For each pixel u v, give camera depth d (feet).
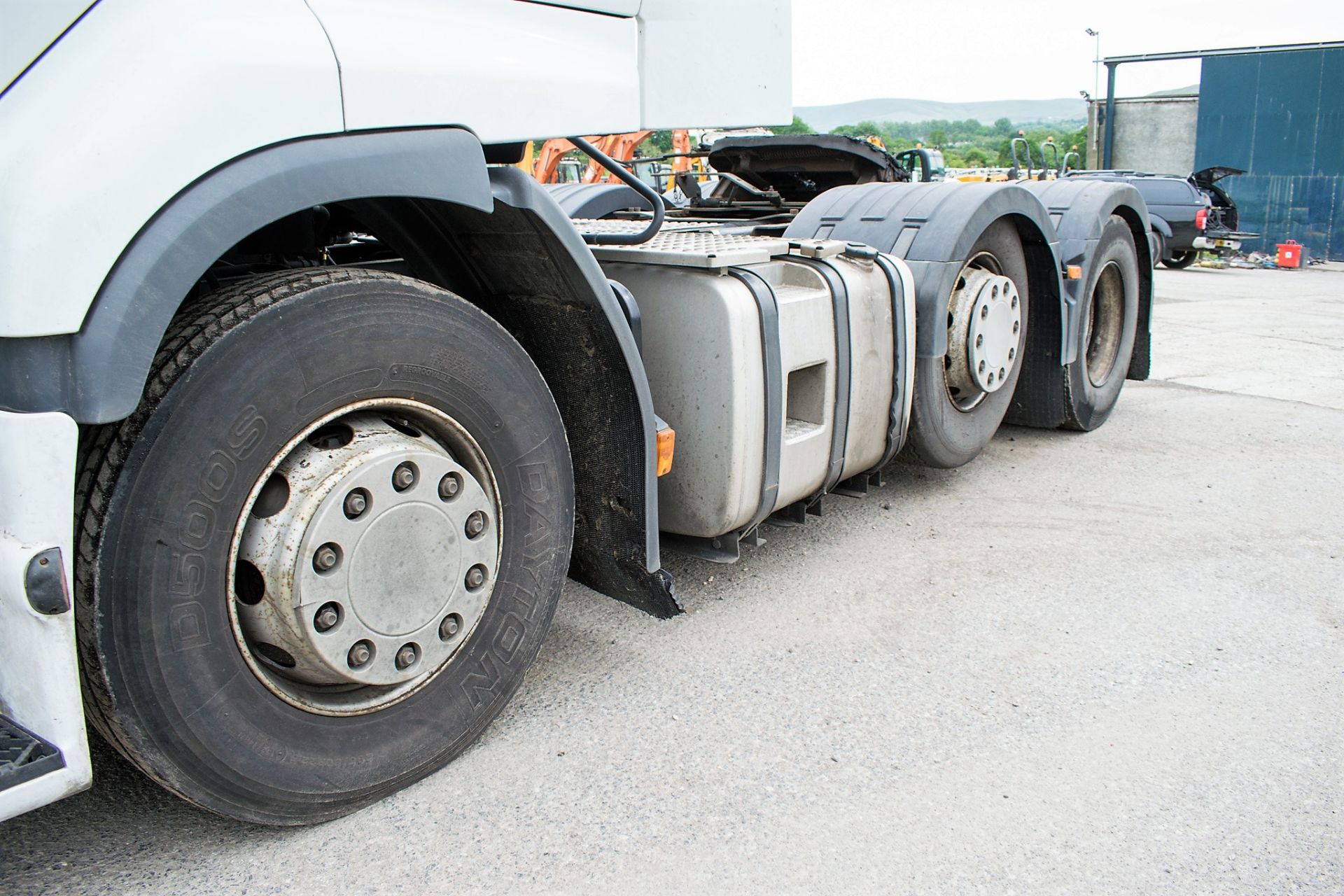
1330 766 8.13
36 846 6.94
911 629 10.46
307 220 8.42
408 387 6.97
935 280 12.88
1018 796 7.67
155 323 5.60
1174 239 60.39
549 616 8.34
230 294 6.29
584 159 29.43
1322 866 6.93
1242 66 73.26
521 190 7.44
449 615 7.38
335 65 6.26
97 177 5.37
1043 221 14.99
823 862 6.89
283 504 6.46
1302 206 72.33
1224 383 22.98
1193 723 8.74
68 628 5.60
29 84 5.66
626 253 10.28
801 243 11.34
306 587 6.42
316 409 6.47
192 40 5.76
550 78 7.55
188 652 6.11
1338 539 13.10
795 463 10.87
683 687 9.25
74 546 5.77
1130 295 18.43
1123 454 17.01
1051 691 9.25
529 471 7.88
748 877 6.74
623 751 8.20
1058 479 15.56
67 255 5.31
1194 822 7.39
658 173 24.53
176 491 5.90
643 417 8.89
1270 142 73.00
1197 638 10.32
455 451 7.55
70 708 5.67
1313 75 70.44
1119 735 8.53
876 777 7.88
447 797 7.57
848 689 9.23
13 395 5.48
